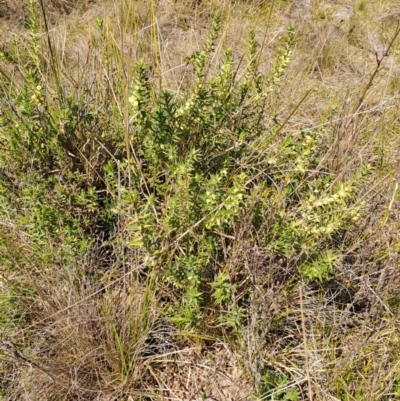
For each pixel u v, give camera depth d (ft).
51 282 6.07
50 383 5.37
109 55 7.36
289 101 9.32
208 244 5.66
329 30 13.32
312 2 16.05
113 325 5.47
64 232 6.13
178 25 13.87
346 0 16.84
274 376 5.71
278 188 6.20
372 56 13.73
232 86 8.15
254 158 6.61
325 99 10.75
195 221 5.77
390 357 5.82
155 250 5.53
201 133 6.73
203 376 5.89
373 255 6.57
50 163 6.89
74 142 6.79
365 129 8.25
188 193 5.73
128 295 6.06
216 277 5.62
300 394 5.65
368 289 6.06
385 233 6.79
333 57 12.85
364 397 5.39
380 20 15.58
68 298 5.65
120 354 5.62
